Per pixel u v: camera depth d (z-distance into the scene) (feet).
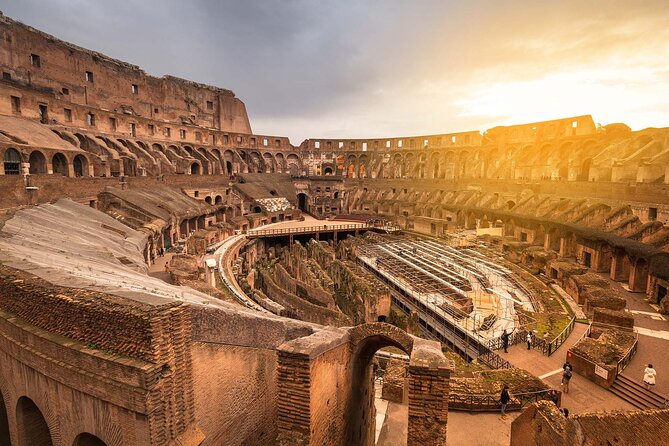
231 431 41.39
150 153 218.59
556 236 164.45
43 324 36.52
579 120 217.15
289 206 269.23
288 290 132.77
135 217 134.72
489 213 206.39
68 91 204.03
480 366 77.25
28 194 96.84
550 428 44.27
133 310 32.14
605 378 68.74
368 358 48.98
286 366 35.09
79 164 159.53
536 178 210.79
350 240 198.49
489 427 57.06
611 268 130.72
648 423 40.09
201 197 226.79
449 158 285.64
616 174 163.63
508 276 129.80
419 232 232.12
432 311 104.22
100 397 32.55
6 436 48.32
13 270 42.39
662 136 165.37
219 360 39.24
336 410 40.81
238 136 301.63
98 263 62.64
